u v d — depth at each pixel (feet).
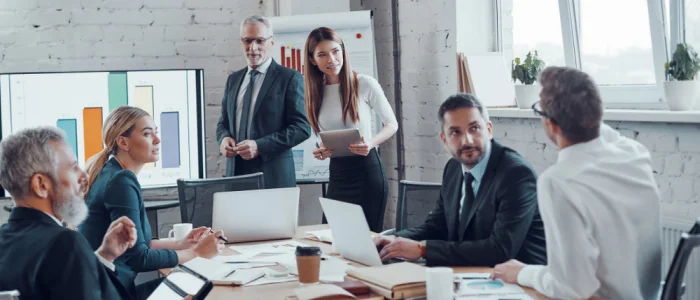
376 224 13.00
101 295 6.50
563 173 6.40
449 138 8.21
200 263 8.26
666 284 6.56
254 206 9.78
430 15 15.03
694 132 9.80
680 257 6.40
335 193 13.02
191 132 16.08
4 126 15.30
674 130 10.10
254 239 9.84
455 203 8.90
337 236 8.66
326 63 12.59
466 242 8.05
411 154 16.17
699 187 9.78
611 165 6.49
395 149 16.81
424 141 15.62
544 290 6.59
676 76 10.21
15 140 6.52
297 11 16.47
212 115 17.10
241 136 14.02
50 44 16.12
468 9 14.23
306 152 16.08
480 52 14.23
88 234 8.95
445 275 6.44
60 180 6.59
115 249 7.64
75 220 6.82
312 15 15.97
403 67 16.22
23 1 15.94
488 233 8.27
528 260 8.13
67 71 15.47
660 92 11.07
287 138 13.65
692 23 10.55
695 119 9.51
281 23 16.02
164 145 15.96
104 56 16.43
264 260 8.57
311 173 16.11
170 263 8.68
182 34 16.81
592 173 6.41
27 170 6.44
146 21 16.61
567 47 12.73
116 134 9.29
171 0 16.71
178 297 6.60
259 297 7.04
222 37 17.04
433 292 6.46
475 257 7.95
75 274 6.23
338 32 15.88
